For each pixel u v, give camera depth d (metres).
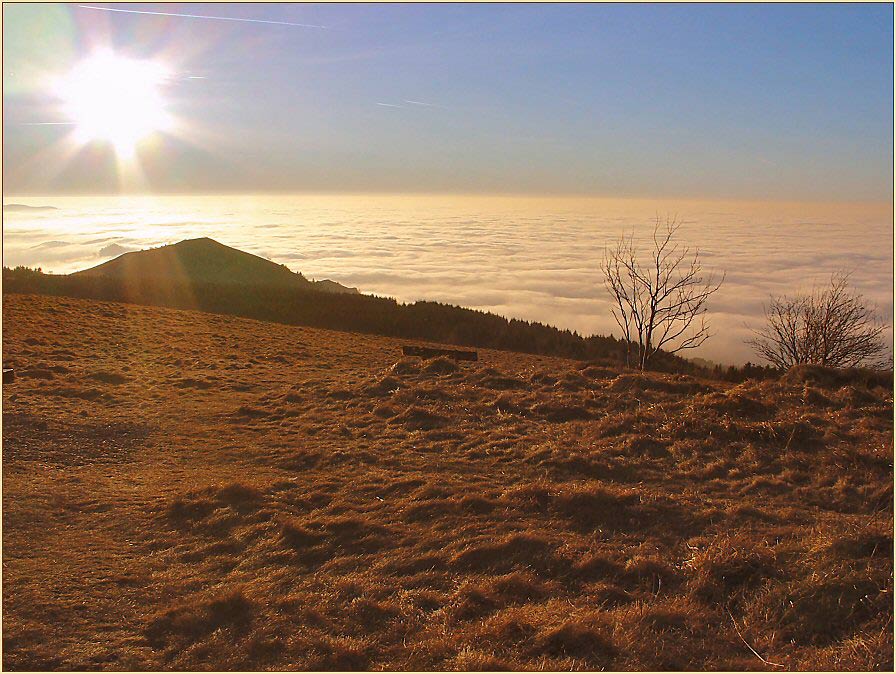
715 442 10.02
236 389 17.17
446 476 9.16
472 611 5.54
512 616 5.28
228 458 10.80
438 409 12.75
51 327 26.48
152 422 13.02
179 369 20.36
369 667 4.84
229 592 5.80
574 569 6.16
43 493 8.70
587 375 15.43
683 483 8.77
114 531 7.64
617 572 6.07
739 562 5.81
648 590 5.81
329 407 13.71
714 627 5.16
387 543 6.96
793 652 4.78
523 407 12.84
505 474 9.29
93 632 5.34
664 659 4.73
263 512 7.91
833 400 12.16
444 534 7.07
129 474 9.91
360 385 14.98
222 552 7.03
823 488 8.30
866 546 5.75
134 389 16.62
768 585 5.47
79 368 19.06
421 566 6.44
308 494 8.57
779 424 10.30
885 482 8.30
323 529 7.30
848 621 4.96
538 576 6.12
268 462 10.50
